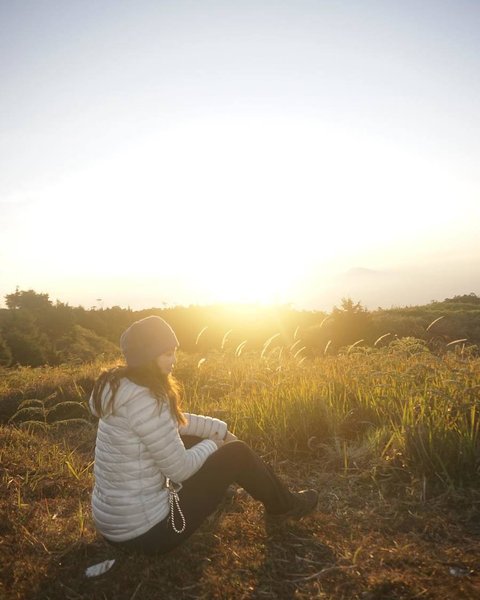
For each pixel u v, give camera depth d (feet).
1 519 11.62
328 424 15.98
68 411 24.67
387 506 11.52
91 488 13.93
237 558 9.62
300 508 10.77
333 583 8.74
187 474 8.77
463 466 12.45
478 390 15.02
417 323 65.21
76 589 8.97
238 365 28.07
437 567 8.87
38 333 83.20
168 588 8.86
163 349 8.45
